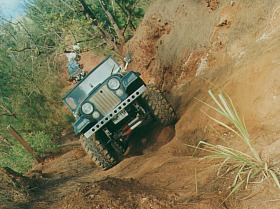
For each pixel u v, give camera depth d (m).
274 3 6.12
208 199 2.80
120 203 3.26
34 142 13.73
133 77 5.77
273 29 5.76
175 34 10.41
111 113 5.80
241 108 4.48
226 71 6.41
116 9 16.61
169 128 6.34
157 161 4.96
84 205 3.41
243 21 6.89
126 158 6.63
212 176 3.20
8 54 19.78
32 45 16.05
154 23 11.89
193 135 5.23
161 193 3.30
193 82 8.02
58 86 20.94
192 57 8.95
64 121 19.06
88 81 6.62
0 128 18.02
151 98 6.12
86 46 17.08
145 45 12.42
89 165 8.50
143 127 7.36
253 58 5.28
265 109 4.01
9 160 13.11
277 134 3.48
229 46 7.20
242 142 3.81
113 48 15.16
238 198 2.65
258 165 2.79
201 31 8.77
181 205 2.89
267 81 4.18
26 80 20.03
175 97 8.63
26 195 5.56
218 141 4.41
